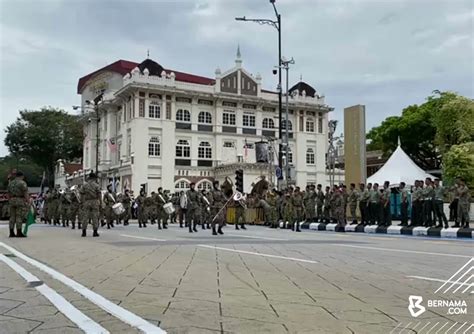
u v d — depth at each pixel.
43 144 69.56
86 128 70.75
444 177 38.22
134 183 53.66
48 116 70.31
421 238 17.80
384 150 60.66
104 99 62.19
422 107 55.84
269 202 27.72
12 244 13.45
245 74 61.22
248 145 60.81
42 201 34.62
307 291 6.64
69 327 4.70
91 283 7.13
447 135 42.38
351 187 25.42
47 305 5.64
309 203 25.86
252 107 61.66
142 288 6.77
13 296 6.14
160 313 5.32
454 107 41.31
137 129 54.09
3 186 83.56
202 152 58.53
